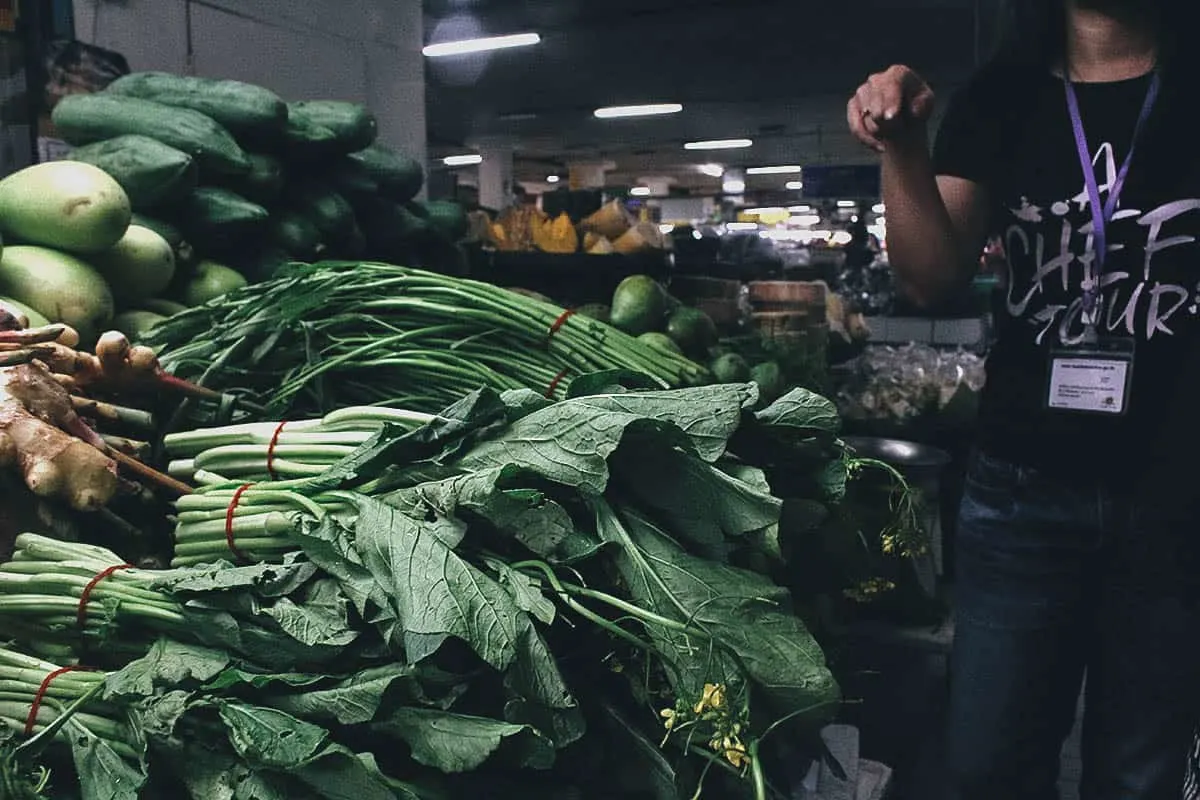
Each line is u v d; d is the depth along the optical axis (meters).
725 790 1.18
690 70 10.72
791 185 22.25
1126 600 1.54
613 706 1.12
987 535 1.61
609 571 1.11
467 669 1.05
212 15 2.88
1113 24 1.49
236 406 1.61
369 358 1.65
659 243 3.82
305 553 1.13
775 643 1.03
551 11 8.22
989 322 5.99
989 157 1.65
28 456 1.20
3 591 1.19
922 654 2.60
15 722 1.10
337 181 2.29
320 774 0.98
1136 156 1.46
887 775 1.94
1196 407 1.45
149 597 1.12
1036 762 1.67
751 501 1.10
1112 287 1.50
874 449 2.83
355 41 3.47
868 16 8.29
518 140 16.14
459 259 2.65
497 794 1.05
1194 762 1.40
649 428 1.08
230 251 2.11
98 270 1.77
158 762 1.06
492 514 1.07
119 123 1.98
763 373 2.25
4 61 2.20
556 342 1.71
